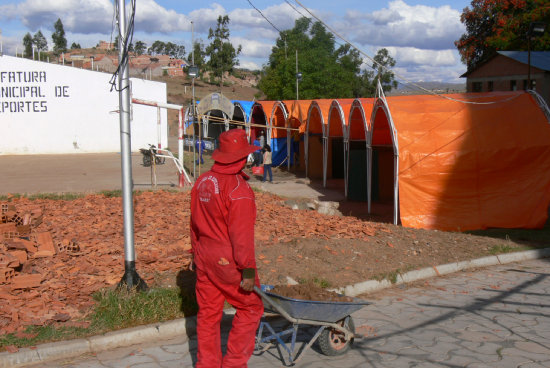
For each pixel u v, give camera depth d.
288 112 24.84
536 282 7.90
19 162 28.77
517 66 27.81
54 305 5.65
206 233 4.09
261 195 15.45
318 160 23.02
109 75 35.94
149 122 37.78
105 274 6.68
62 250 7.64
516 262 9.34
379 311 6.47
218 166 4.14
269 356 5.05
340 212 14.56
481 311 6.49
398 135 12.01
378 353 5.14
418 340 5.50
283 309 4.57
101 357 4.93
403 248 9.04
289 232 9.29
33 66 34.25
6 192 15.90
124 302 5.73
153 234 9.01
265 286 5.13
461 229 11.81
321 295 5.13
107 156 33.09
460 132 12.13
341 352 5.06
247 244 3.96
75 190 16.34
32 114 34.53
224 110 25.16
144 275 6.76
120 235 8.89
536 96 13.26
